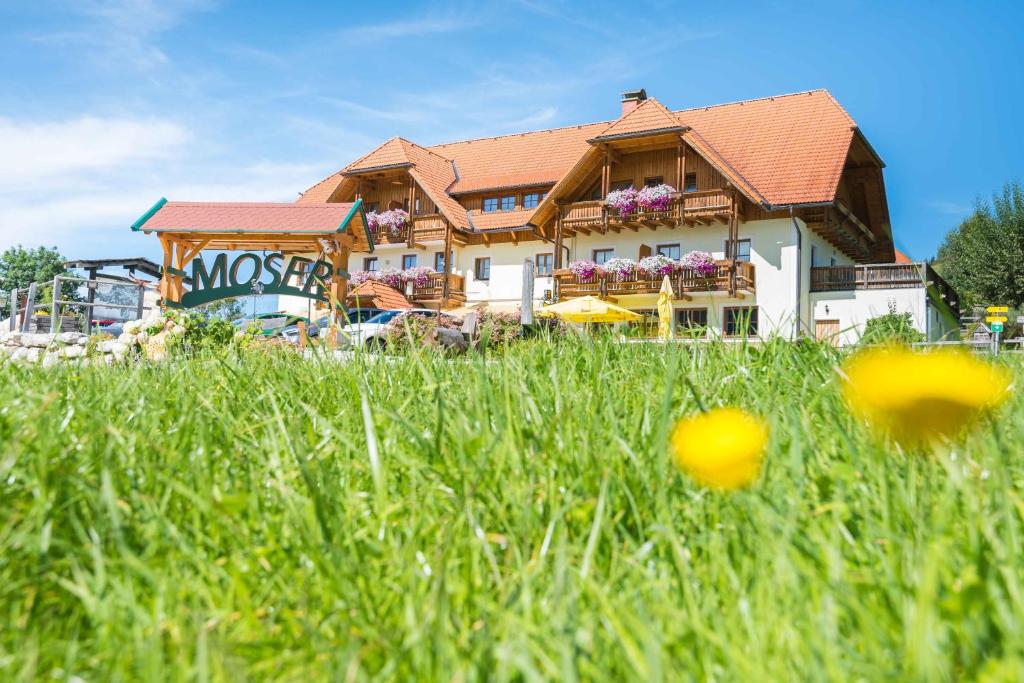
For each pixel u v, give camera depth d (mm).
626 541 1364
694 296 26203
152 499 1506
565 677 892
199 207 13773
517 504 1492
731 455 1043
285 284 13211
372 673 1051
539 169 32531
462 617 1180
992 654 888
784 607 1046
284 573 1333
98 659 1076
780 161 27578
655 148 28094
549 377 2355
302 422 2178
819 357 2525
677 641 1014
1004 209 34719
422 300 30875
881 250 33781
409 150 33188
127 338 9164
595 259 29109
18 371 3193
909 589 1035
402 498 1652
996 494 1280
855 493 1416
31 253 57500
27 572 1321
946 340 1705
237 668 904
